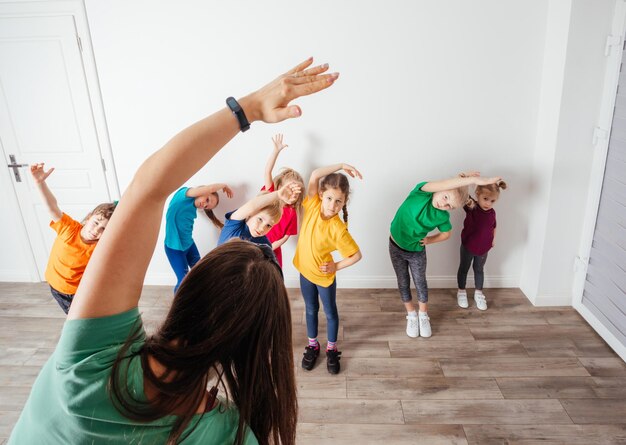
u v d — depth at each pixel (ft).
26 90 10.44
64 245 8.38
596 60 8.70
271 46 9.75
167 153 1.94
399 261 9.60
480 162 10.32
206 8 9.57
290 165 10.54
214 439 2.11
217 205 10.93
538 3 9.21
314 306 8.63
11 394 8.34
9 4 9.75
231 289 2.01
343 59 9.73
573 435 7.22
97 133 10.68
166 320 2.09
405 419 7.61
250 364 2.14
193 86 10.14
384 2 9.31
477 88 9.80
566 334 9.61
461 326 9.96
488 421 7.53
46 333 10.09
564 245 10.02
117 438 1.86
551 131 9.41
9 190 11.29
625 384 8.23
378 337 9.70
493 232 9.98
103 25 9.83
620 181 8.52
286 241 10.69
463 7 9.29
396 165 10.43
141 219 1.95
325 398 8.09
